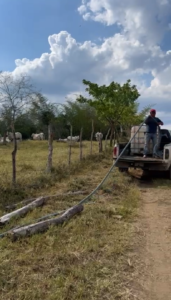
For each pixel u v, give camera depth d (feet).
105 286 10.00
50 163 29.43
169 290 10.18
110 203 20.08
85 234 14.21
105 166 37.81
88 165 36.76
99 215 16.90
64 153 57.57
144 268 11.54
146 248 13.34
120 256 12.32
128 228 15.44
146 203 21.35
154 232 15.37
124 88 54.08
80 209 17.19
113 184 25.41
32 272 10.71
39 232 14.12
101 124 80.18
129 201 20.71
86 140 108.47
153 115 31.81
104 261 11.75
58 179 26.81
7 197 20.45
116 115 55.77
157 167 29.81
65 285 9.87
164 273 11.25
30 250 12.29
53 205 19.07
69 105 76.33
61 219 15.48
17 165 37.88
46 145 87.66
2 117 23.86
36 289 9.64
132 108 58.13
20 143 96.12
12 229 14.20
